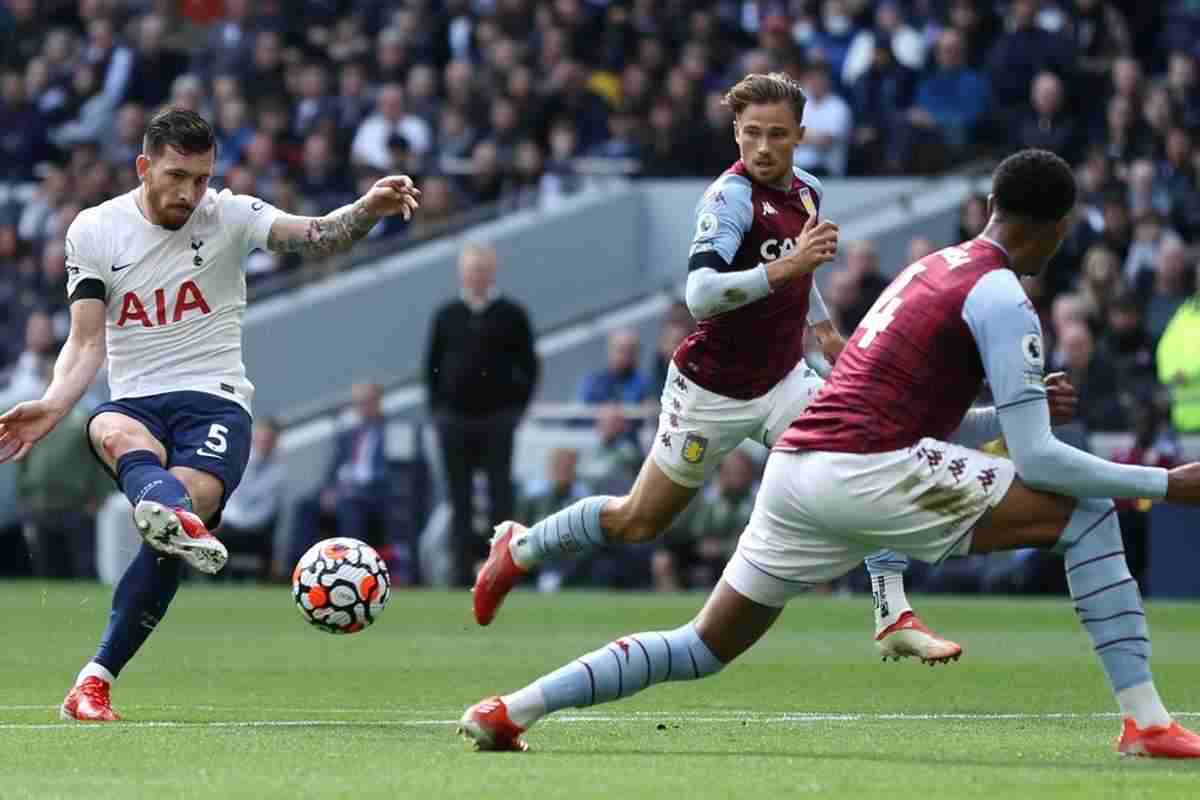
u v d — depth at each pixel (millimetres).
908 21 42406
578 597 30906
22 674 18031
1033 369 11164
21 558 36312
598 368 41594
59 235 41781
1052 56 38781
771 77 14258
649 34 44781
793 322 15008
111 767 11133
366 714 14648
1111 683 11625
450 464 32750
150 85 46000
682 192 43406
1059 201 11445
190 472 13820
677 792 10039
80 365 13961
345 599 13703
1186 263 33250
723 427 15070
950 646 14469
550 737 12898
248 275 41250
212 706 15305
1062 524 11391
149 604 14039
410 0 45312
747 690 16922
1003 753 12047
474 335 32219
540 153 43656
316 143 41406
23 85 46406
